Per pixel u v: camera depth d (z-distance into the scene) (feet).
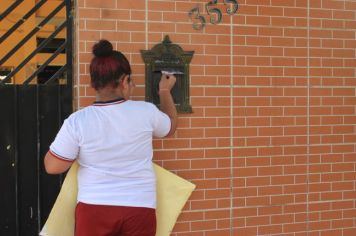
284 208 12.73
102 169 8.57
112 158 8.59
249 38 12.31
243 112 12.30
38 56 20.29
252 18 12.33
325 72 13.01
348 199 13.32
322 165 13.05
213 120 12.07
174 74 11.62
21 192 11.58
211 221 12.14
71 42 11.83
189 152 11.93
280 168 12.66
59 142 8.53
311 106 12.91
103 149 8.52
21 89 11.55
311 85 12.89
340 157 13.21
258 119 12.43
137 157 8.78
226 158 12.20
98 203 8.48
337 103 13.15
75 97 11.59
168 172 10.72
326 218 13.12
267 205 12.58
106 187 8.54
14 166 11.51
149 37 11.55
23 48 20.57
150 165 9.05
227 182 12.23
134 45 11.45
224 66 12.12
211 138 12.07
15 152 11.51
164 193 10.65
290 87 12.71
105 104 8.73
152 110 9.18
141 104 9.12
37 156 11.64
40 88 11.65
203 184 12.06
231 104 12.20
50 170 8.68
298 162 12.83
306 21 12.80
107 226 8.45
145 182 8.83
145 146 8.93
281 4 12.57
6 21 20.34
